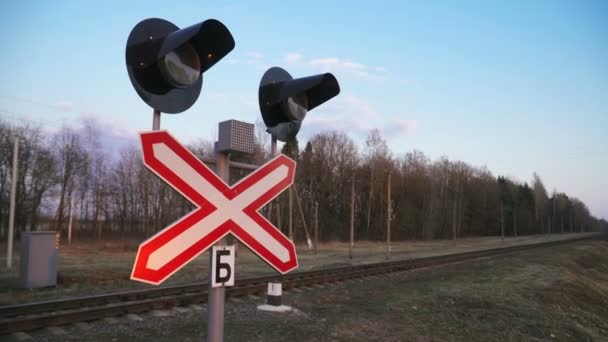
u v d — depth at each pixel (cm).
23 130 4294
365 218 7588
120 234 5034
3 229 4169
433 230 8600
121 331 779
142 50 220
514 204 11856
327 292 1302
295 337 774
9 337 728
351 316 965
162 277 197
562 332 1016
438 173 9525
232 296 1150
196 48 231
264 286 1252
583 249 4916
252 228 244
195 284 1209
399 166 8525
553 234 13338
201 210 218
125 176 5266
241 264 2203
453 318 1023
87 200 5003
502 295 1339
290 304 1077
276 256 256
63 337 736
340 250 4031
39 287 1277
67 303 927
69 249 2886
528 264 2602
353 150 7538
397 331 870
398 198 8050
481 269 2181
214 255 226
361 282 1563
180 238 207
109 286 1337
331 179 7112
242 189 241
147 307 941
